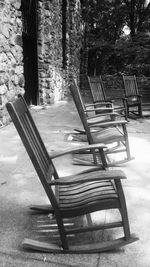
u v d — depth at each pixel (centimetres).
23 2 768
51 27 935
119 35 2116
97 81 629
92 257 201
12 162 380
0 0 533
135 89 720
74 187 231
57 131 553
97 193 210
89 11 1838
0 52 540
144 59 1338
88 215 240
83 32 1853
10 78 592
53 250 205
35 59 873
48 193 195
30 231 231
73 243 216
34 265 193
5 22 559
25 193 295
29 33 824
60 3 1094
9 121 597
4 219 248
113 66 2023
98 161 386
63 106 905
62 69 1155
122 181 323
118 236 224
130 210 261
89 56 2100
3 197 286
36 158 192
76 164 374
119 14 1967
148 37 1371
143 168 363
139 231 229
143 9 1942
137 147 450
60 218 199
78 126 598
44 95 925
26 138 189
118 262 196
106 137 375
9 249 209
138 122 654
